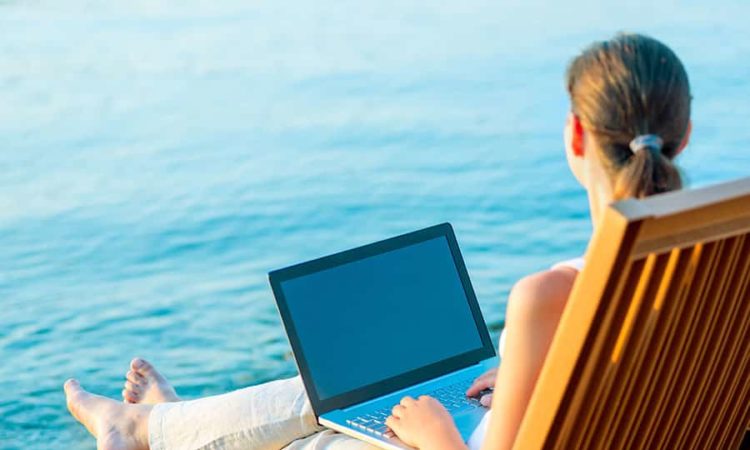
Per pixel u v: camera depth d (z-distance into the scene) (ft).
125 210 24.09
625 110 5.64
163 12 40.42
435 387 8.11
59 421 14.11
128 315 18.34
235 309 18.48
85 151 28.25
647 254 5.02
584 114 5.81
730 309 5.74
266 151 27.66
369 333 8.18
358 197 24.21
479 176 24.82
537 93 30.32
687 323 5.56
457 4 39.70
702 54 31.45
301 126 29.32
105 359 16.47
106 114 31.07
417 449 6.99
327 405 7.86
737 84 28.78
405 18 38.50
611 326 5.25
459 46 34.91
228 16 39.78
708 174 23.03
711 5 36.45
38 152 28.30
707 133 25.49
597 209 5.95
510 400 5.93
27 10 40.86
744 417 6.66
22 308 18.83
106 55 36.04
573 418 5.50
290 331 7.97
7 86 33.50
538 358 5.86
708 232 5.21
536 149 26.30
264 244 21.97
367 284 8.32
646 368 5.61
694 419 6.35
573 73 5.97
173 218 23.49
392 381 8.10
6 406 14.61
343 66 33.99
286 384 8.60
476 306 8.59
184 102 31.83
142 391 11.09
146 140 28.96
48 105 31.91
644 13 36.19
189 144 28.48
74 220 23.56
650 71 5.68
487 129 27.96
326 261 8.28
